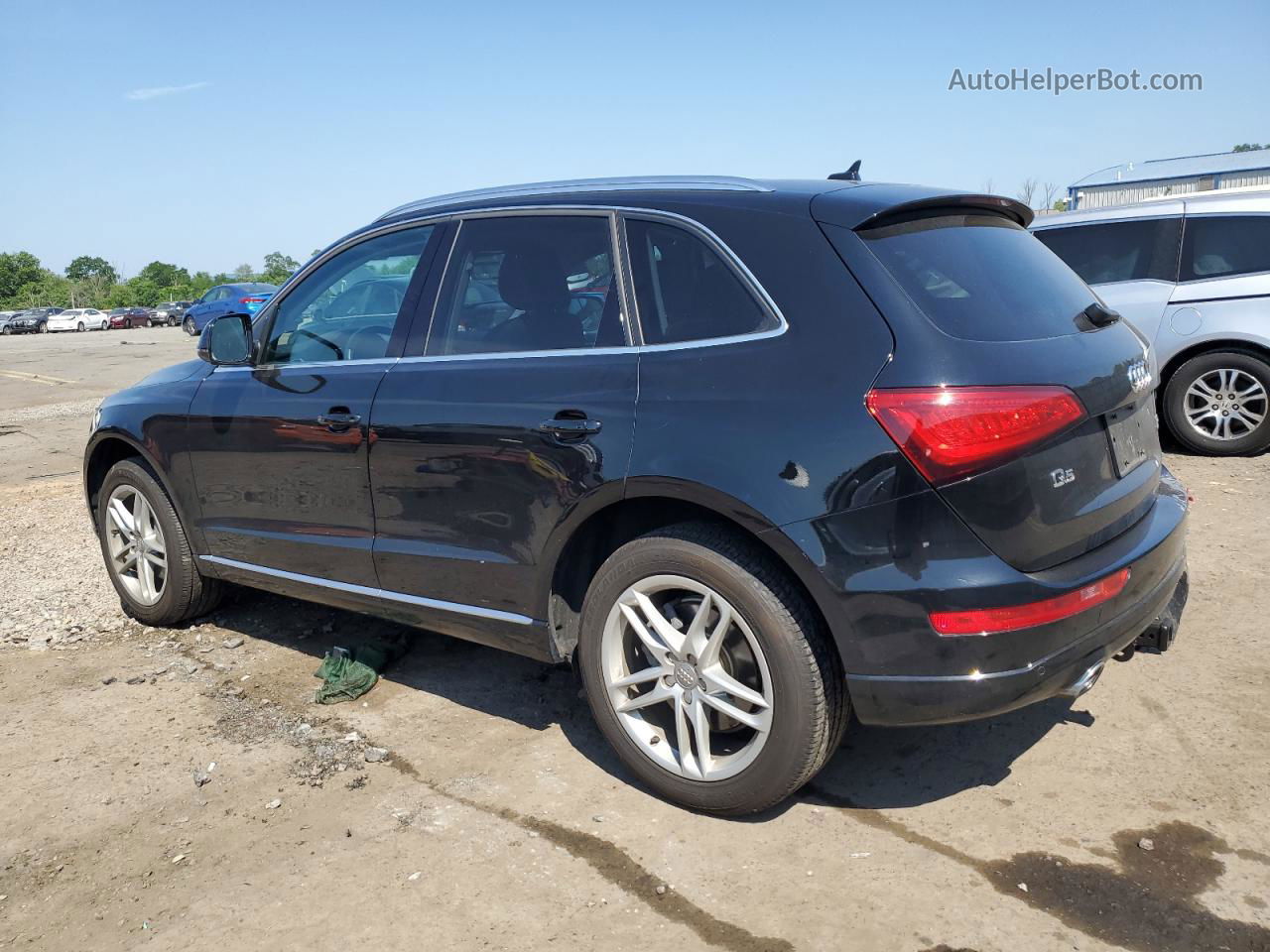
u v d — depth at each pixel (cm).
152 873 285
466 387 335
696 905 262
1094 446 280
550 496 312
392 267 380
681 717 301
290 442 387
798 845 287
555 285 331
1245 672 382
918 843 286
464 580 342
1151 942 243
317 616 486
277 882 279
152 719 381
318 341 396
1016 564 258
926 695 260
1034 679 260
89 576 564
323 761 345
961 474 251
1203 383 735
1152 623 316
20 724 379
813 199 295
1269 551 514
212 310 3297
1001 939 246
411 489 350
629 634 314
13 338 5059
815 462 263
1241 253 721
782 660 275
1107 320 313
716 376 284
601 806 311
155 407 446
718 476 275
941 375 254
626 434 294
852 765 332
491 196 364
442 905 266
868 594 259
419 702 389
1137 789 309
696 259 303
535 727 366
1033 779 317
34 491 805
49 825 311
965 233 306
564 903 265
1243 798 301
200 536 441
